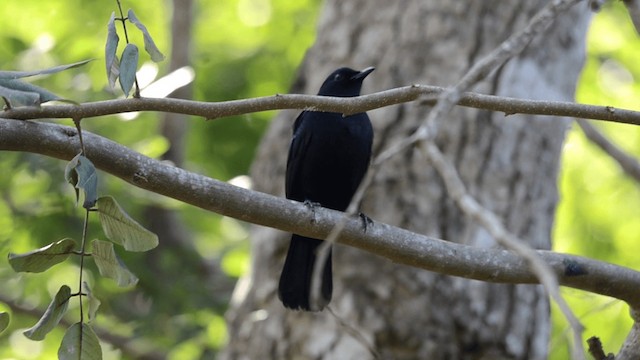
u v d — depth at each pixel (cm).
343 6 1315
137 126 1606
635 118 734
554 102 734
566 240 1766
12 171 1512
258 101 709
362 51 1271
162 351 1628
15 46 1678
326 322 1157
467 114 1209
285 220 755
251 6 1995
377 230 772
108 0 1756
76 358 612
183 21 1714
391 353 1132
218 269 1795
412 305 1141
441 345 1135
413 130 1193
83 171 617
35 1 1766
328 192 1109
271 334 1194
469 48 1245
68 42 1712
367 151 1083
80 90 1577
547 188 1244
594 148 1753
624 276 800
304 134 1084
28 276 1614
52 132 704
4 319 655
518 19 1267
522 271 786
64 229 1520
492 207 1194
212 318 1658
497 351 1153
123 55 646
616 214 1769
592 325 1424
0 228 1534
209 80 1909
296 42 1964
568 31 1293
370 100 714
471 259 781
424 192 1177
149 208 1758
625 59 1795
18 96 624
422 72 1238
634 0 802
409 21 1262
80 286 628
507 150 1217
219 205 738
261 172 1302
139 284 1648
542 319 1197
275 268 1230
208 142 1845
